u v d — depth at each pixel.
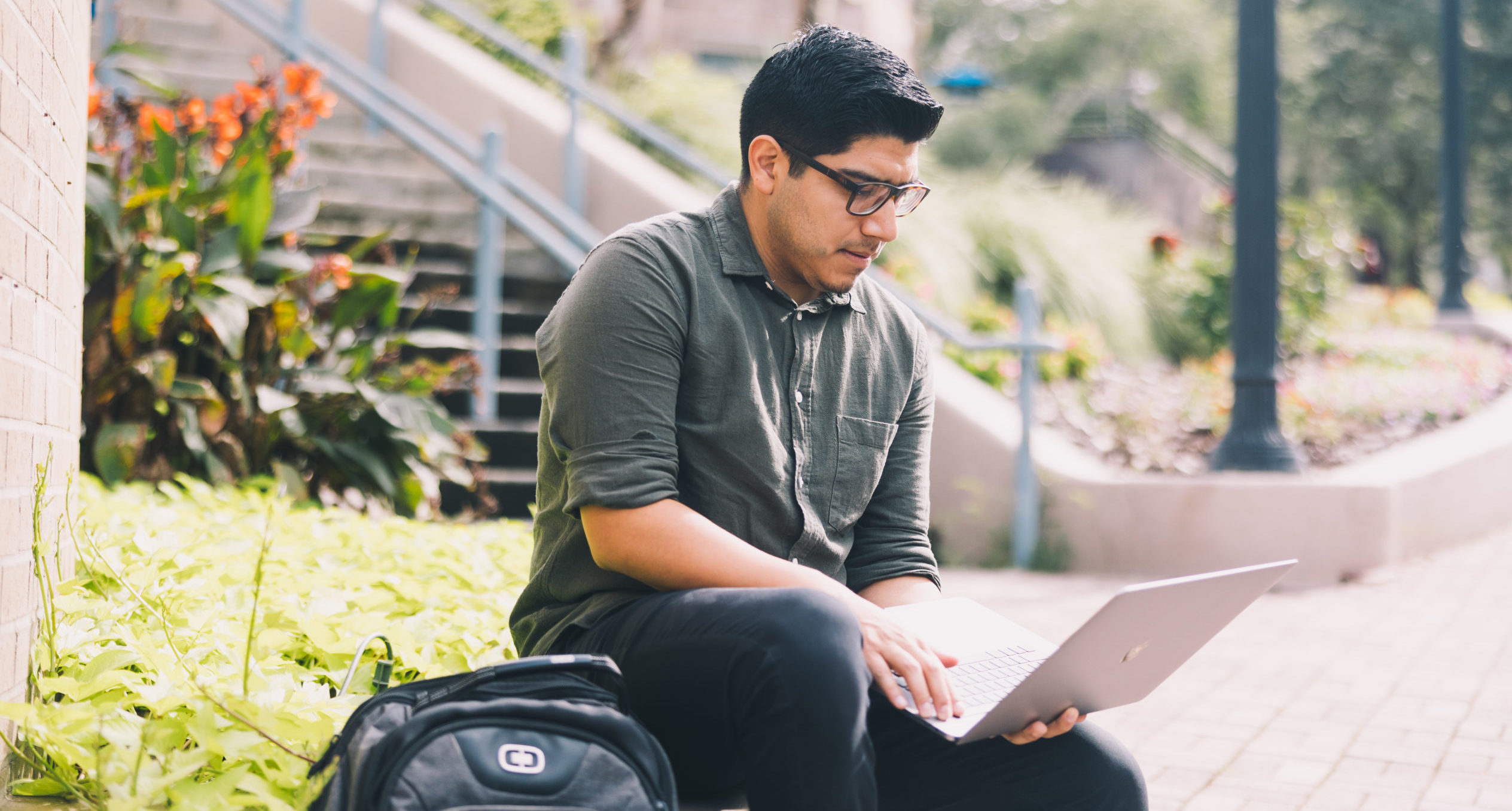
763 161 1.87
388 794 1.31
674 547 1.71
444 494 5.29
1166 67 23.84
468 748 1.36
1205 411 7.93
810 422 1.93
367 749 1.41
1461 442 7.64
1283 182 23.38
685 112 10.55
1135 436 7.56
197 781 1.70
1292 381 8.91
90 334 4.02
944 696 1.64
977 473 6.45
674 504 1.74
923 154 11.58
